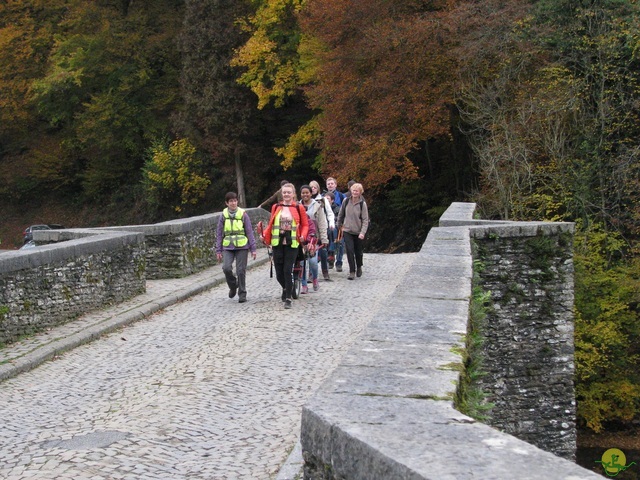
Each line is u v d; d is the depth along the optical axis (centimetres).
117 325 1244
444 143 3531
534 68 2792
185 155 4547
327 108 3278
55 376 934
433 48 2991
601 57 2605
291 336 1105
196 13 4303
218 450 625
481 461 239
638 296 2192
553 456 243
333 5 3241
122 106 4806
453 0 3016
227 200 1468
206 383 856
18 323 1114
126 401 798
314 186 1709
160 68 4962
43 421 734
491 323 1295
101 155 5119
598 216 2534
